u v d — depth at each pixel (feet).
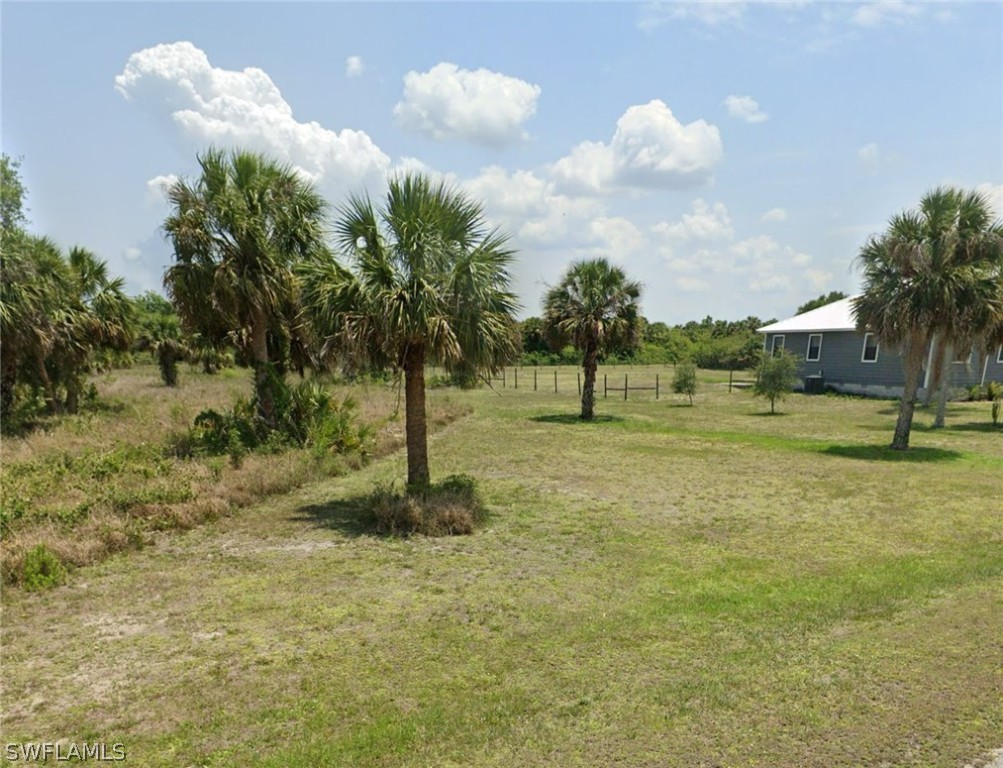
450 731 10.75
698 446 44.86
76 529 21.50
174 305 39.24
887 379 83.92
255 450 36.06
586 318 59.11
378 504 24.71
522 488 31.22
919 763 9.61
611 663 13.29
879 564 19.85
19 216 96.37
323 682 12.62
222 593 17.54
